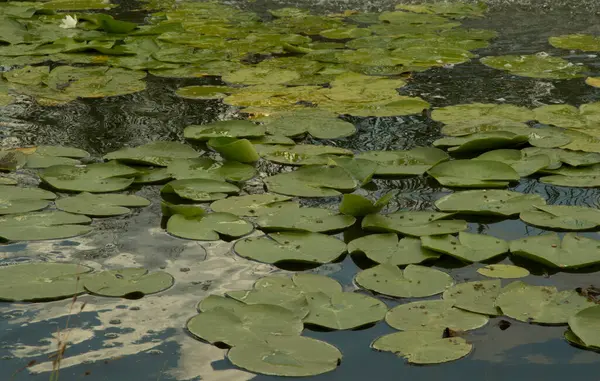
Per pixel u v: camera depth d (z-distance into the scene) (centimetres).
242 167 300
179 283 218
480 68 430
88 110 365
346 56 454
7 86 398
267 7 600
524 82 405
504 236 247
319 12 583
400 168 297
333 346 186
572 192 280
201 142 329
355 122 351
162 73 424
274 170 299
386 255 231
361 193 280
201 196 273
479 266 229
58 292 211
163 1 623
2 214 255
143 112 363
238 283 219
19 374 177
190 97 384
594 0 588
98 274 220
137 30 514
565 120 342
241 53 463
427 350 185
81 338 192
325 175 289
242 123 339
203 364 181
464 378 177
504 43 480
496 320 198
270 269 227
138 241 243
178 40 492
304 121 346
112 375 178
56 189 279
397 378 177
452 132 332
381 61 443
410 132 338
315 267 229
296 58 453
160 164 299
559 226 251
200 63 442
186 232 246
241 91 392
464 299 206
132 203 267
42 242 242
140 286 214
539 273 225
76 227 250
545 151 309
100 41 483
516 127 334
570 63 435
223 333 191
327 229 249
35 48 470
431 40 487
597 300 207
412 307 203
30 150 313
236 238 246
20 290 211
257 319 197
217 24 539
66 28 519
